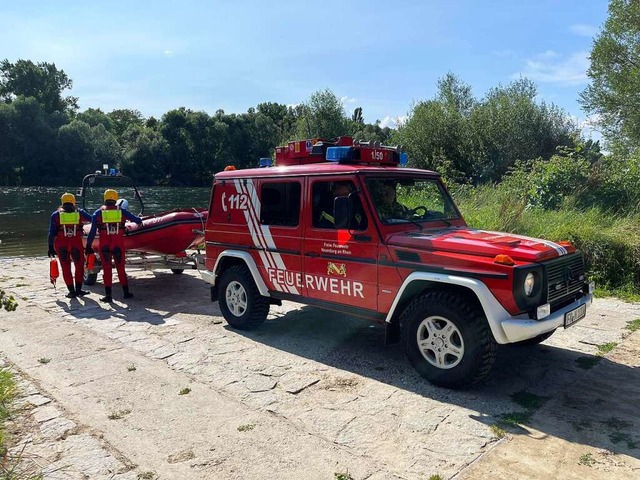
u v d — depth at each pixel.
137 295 8.47
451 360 4.52
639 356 5.34
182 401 4.41
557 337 5.96
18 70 70.94
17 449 3.66
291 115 71.81
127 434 3.88
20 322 6.83
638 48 17.83
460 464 3.40
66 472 3.38
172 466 3.45
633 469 3.32
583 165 12.12
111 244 7.96
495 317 4.13
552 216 10.15
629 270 8.36
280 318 6.87
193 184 66.81
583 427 3.87
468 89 23.67
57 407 4.32
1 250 17.00
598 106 18.86
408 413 4.12
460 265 4.34
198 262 7.03
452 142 21.97
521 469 3.34
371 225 4.91
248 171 6.18
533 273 4.20
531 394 4.43
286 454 3.57
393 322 4.90
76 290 8.39
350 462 3.46
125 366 5.22
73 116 74.88
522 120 21.11
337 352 5.55
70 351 5.68
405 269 4.66
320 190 5.36
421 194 5.68
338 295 5.24
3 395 4.33
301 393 4.53
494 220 10.16
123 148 63.06
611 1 18.30
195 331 6.37
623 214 10.43
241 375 4.95
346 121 35.69
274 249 5.79
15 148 54.06
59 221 8.06
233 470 3.40
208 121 67.81
